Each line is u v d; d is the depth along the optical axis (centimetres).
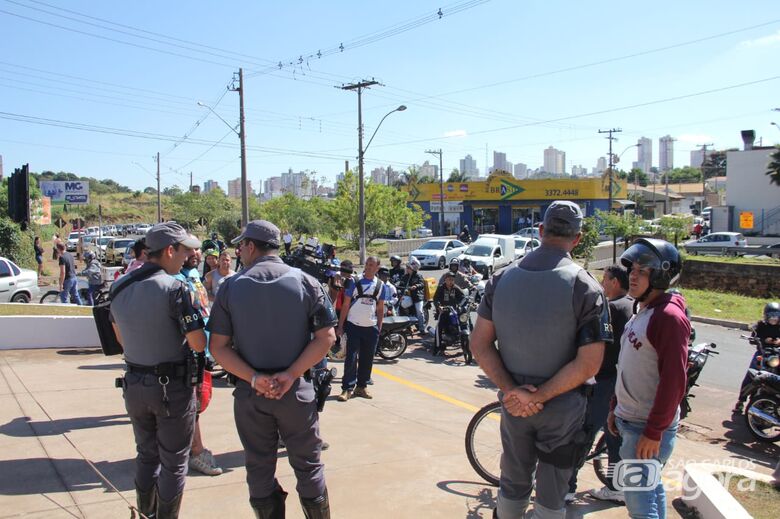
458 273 1138
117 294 354
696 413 806
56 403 630
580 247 2627
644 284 323
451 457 530
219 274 732
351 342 726
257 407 311
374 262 728
